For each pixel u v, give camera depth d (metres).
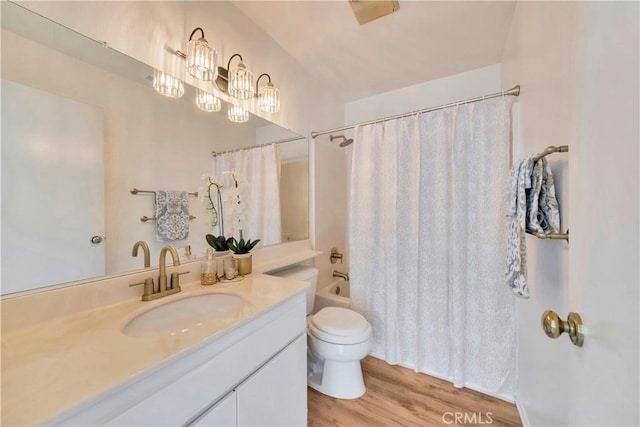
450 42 1.76
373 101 2.55
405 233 1.82
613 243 0.43
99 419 0.53
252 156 1.62
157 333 0.95
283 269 1.82
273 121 1.77
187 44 1.21
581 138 0.54
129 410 0.58
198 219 1.31
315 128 2.21
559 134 0.88
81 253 0.91
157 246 1.13
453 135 1.63
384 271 1.89
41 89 0.83
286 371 1.08
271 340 1.00
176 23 1.20
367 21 1.54
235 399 0.84
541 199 0.92
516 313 1.48
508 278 1.06
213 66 1.20
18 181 0.78
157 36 1.13
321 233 2.24
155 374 0.63
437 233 1.72
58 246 0.85
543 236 0.85
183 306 1.06
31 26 0.81
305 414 1.21
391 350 1.84
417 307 1.77
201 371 0.74
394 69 2.10
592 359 0.49
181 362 0.69
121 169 1.03
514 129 1.48
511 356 1.50
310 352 1.70
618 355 0.41
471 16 1.52
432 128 1.73
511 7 1.46
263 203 1.70
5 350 0.66
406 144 1.81
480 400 1.50
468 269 1.60
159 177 1.16
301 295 1.18
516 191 0.99
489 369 1.54
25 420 0.45
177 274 1.11
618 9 0.41
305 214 2.09
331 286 2.31
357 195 2.00
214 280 1.22
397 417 1.38
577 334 0.54
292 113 1.95
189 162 1.28
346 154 2.64
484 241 1.55
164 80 1.16
